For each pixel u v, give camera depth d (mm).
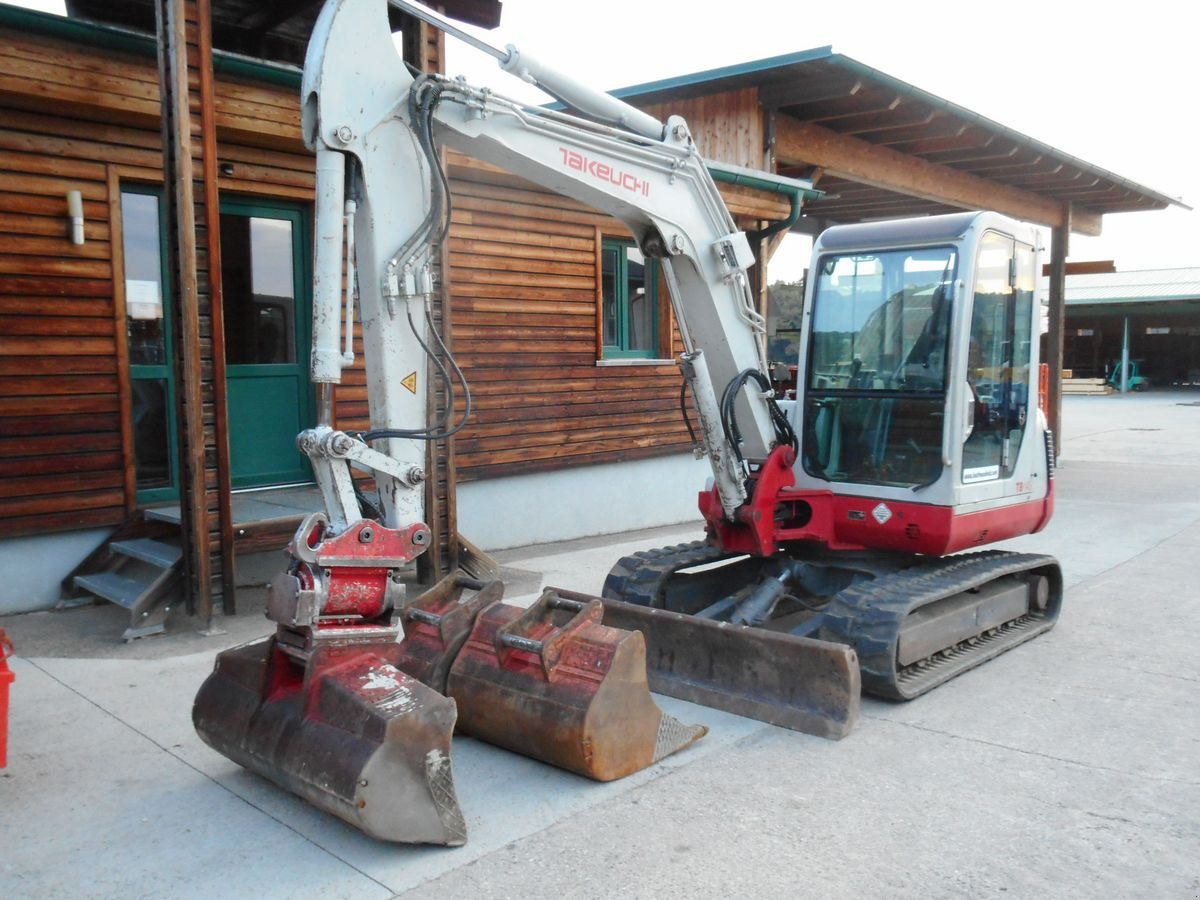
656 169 4934
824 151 11250
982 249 5324
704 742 4359
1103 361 42406
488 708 4105
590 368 9398
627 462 9883
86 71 5879
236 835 3508
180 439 5871
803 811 3686
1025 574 6160
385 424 3885
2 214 5973
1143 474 13945
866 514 5430
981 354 5441
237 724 3742
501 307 8562
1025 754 4211
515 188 8609
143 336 6789
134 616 5699
